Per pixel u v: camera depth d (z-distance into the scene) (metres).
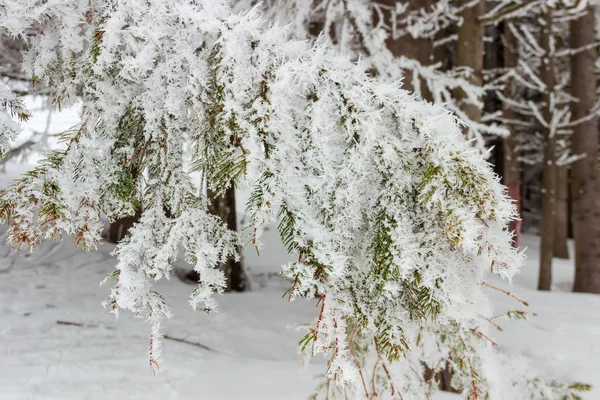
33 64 1.64
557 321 4.11
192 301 1.35
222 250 1.44
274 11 4.21
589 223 7.32
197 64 1.40
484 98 11.41
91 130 1.46
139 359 3.45
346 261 1.33
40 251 6.13
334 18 4.04
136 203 1.52
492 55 12.17
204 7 1.38
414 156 1.37
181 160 1.52
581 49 7.58
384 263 1.30
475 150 1.28
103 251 6.55
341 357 1.31
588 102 7.50
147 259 1.41
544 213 7.96
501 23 12.03
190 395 2.93
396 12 4.09
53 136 4.52
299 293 1.22
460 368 2.42
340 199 1.33
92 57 1.40
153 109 1.44
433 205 1.33
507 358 2.89
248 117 1.30
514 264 1.24
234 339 4.39
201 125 1.46
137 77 1.40
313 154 1.32
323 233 1.26
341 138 1.38
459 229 1.20
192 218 1.43
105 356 3.46
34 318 4.24
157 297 1.43
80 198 1.40
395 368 2.25
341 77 1.35
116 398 2.82
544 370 3.32
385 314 1.43
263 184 1.24
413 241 1.32
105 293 5.20
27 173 1.38
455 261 1.38
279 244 9.16
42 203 1.33
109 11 1.43
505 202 1.22
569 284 9.57
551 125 8.05
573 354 3.42
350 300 1.39
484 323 2.46
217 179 1.32
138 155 1.53
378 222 1.35
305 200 1.29
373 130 1.31
